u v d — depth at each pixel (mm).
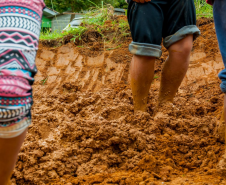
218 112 2285
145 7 1931
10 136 901
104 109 2209
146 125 2002
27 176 1561
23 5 951
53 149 1777
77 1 9531
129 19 2086
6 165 969
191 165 1703
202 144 1859
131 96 2504
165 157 1755
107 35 3490
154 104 2416
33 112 2268
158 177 1578
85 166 1695
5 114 866
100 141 1842
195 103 2432
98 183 1550
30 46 932
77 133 1891
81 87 2914
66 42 3588
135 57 2025
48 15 11859
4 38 891
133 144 1849
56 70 3188
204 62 3033
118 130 1873
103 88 2824
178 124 2012
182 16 1976
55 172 1626
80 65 3207
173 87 2141
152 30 1939
